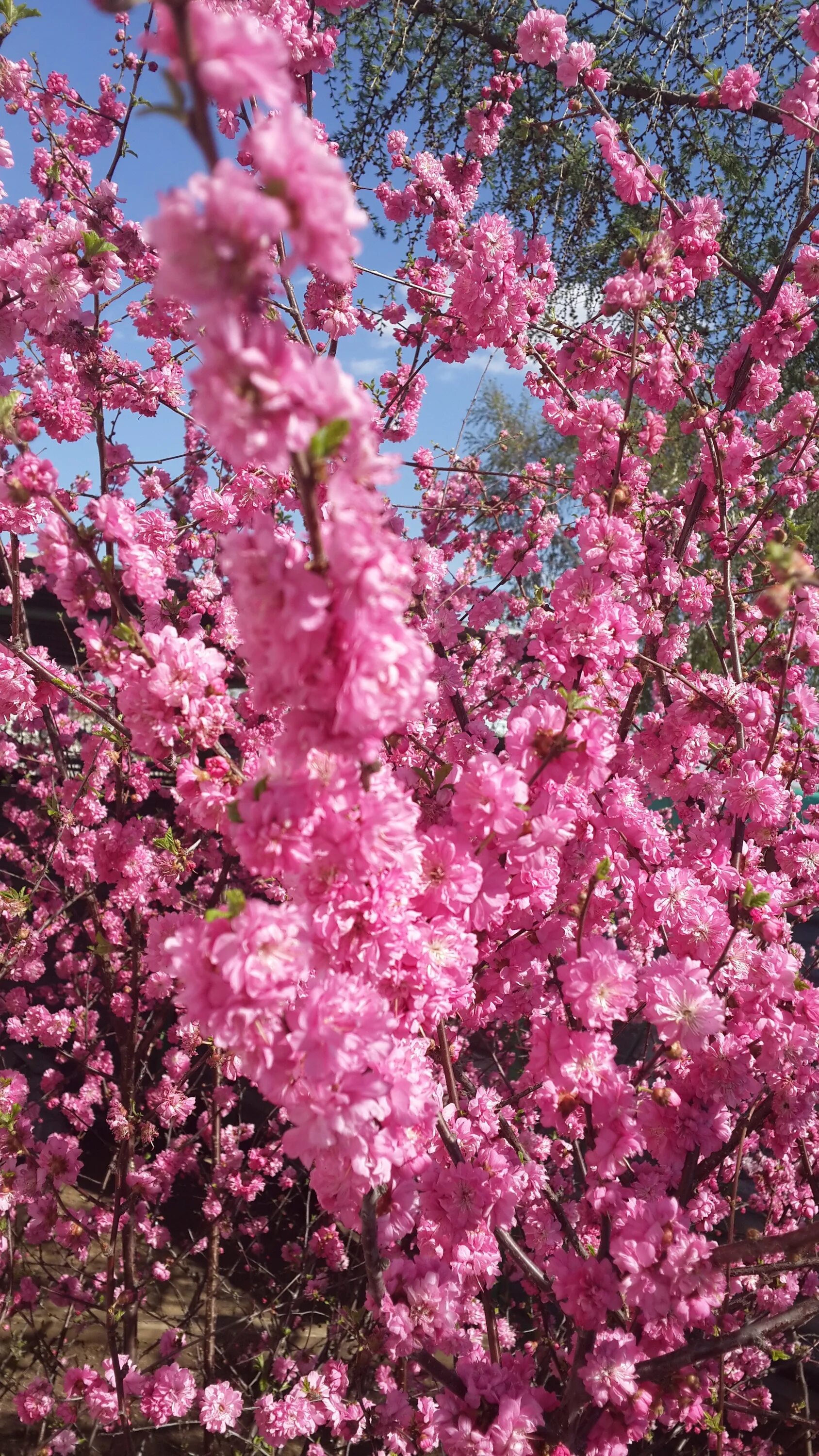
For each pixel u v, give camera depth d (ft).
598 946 6.28
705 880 9.30
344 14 19.35
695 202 11.62
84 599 5.89
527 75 20.47
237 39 2.75
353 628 3.77
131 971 13.80
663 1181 8.54
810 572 4.65
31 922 20.45
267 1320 17.71
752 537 14.60
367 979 5.53
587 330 12.53
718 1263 5.81
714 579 13.11
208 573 16.44
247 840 4.59
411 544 13.51
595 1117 6.19
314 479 3.67
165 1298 18.53
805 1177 12.34
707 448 12.56
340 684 3.93
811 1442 11.15
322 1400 12.45
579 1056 6.10
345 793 4.57
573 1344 8.66
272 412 3.15
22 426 5.80
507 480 22.21
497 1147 8.89
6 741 19.95
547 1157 12.95
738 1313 10.66
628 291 9.79
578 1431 6.25
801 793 14.37
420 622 13.42
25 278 10.48
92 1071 17.97
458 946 5.94
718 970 7.56
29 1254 16.19
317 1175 5.79
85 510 6.14
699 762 12.54
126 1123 12.98
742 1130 9.11
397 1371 10.64
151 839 13.42
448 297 13.24
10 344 11.24
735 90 12.63
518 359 12.53
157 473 16.28
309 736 4.21
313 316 13.10
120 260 10.68
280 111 2.94
